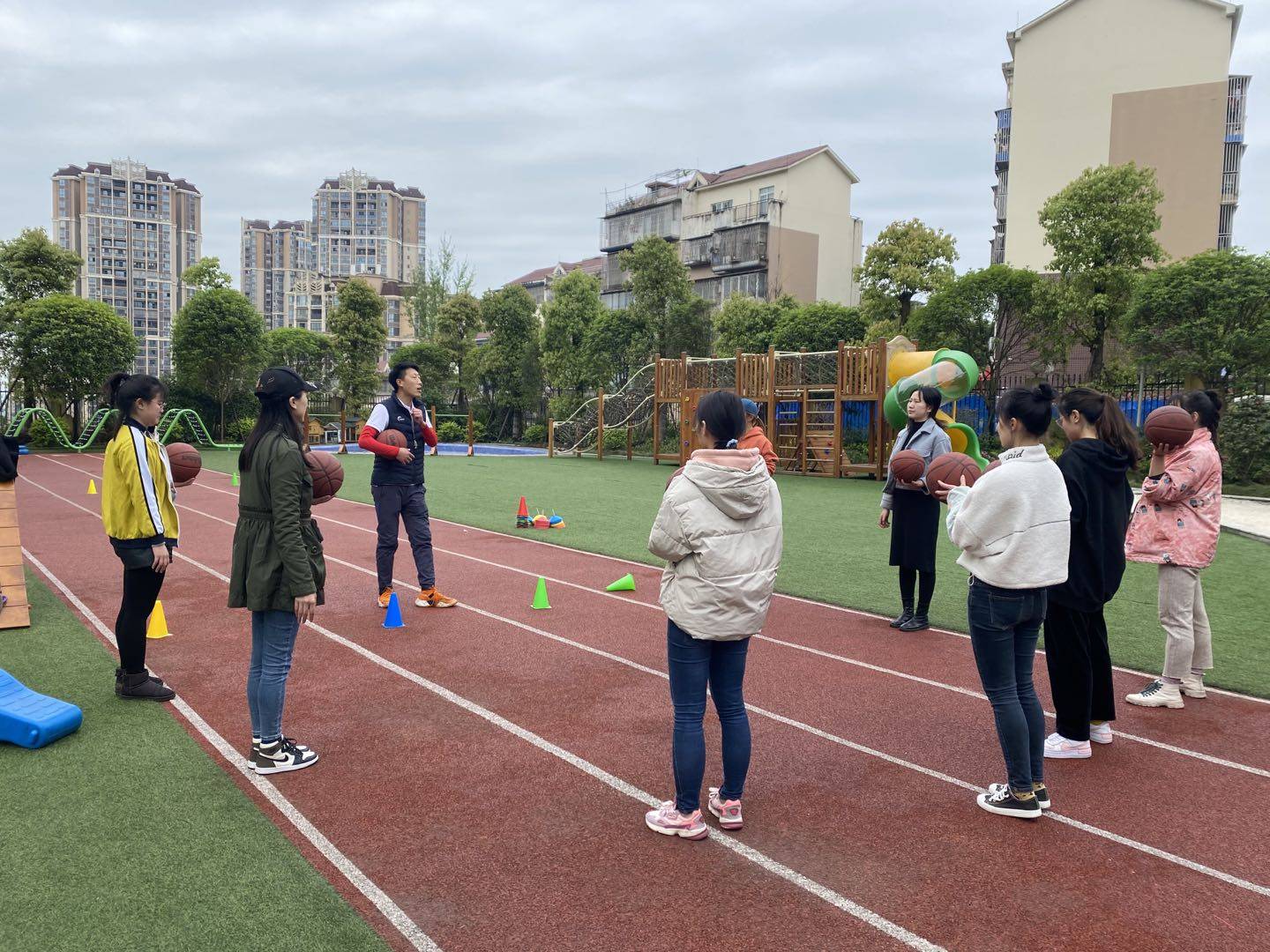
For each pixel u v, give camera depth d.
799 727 4.78
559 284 42.97
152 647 6.20
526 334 45.25
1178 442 5.16
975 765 4.27
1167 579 5.22
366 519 13.28
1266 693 5.50
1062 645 4.36
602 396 30.31
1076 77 36.41
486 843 3.43
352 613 7.31
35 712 4.41
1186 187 34.91
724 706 3.51
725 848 3.41
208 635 6.54
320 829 3.52
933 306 27.19
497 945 2.73
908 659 6.12
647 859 3.32
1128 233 25.31
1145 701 5.24
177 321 34.94
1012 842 3.49
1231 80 38.00
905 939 2.81
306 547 4.04
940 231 32.62
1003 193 44.94
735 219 51.22
